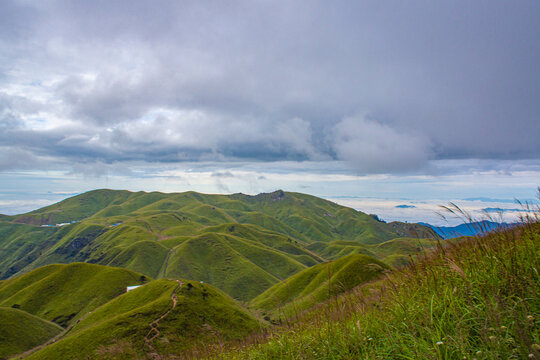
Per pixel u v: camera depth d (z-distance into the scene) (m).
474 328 4.09
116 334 60.75
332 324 6.16
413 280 6.25
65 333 94.31
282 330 7.44
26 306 119.94
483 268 5.05
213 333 11.06
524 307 3.82
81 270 141.38
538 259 4.57
